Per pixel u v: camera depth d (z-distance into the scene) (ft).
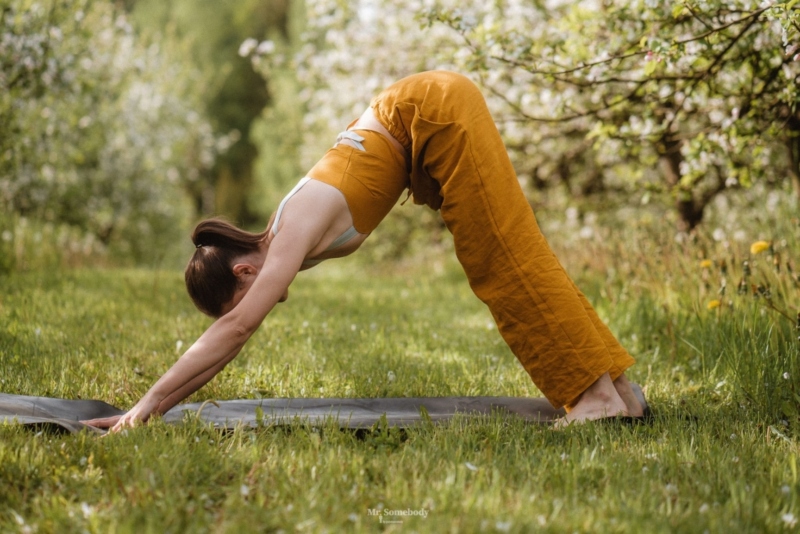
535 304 7.99
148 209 42.37
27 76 19.53
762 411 8.48
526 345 8.18
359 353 12.04
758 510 5.52
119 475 5.93
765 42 11.32
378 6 23.56
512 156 23.75
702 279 12.56
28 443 6.43
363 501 5.59
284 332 13.82
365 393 9.67
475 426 7.60
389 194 7.98
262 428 7.47
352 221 7.74
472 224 7.91
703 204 19.71
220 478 6.10
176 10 99.81
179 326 13.88
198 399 9.19
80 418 8.09
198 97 54.60
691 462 6.56
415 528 5.16
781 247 11.85
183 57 50.93
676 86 12.68
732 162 13.17
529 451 6.79
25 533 5.05
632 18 11.87
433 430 7.50
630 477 6.21
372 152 7.82
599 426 7.55
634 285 14.84
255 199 94.02
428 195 8.30
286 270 7.33
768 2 9.57
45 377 9.57
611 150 15.14
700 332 11.33
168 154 44.29
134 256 43.16
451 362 11.68
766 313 10.34
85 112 29.19
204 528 5.10
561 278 8.06
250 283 7.70
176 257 49.34
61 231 27.89
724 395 9.36
